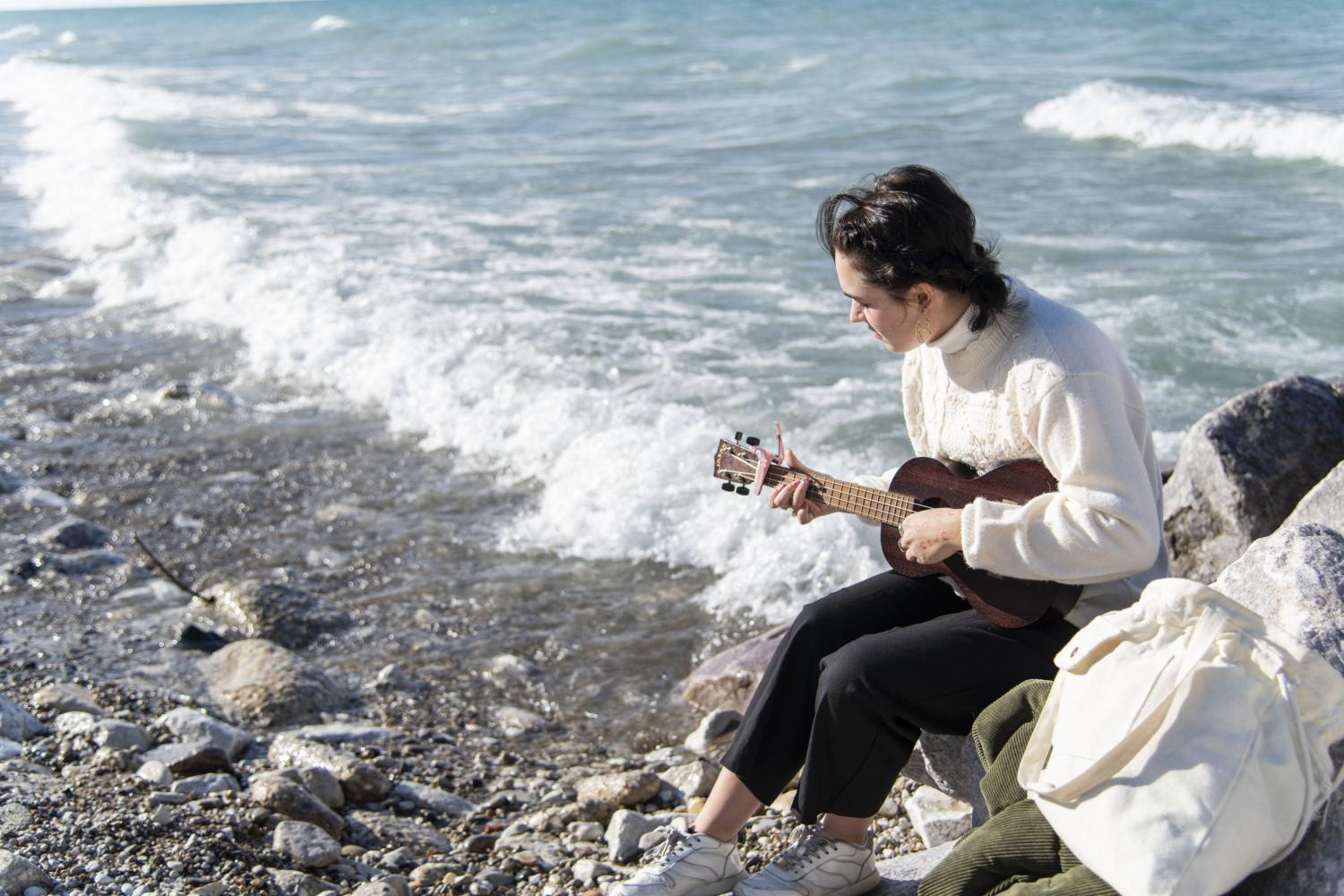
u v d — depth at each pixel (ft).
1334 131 55.16
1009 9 155.94
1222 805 7.06
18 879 10.30
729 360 30.50
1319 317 32.73
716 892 9.53
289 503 24.32
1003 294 8.86
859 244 8.84
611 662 18.60
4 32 303.48
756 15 168.35
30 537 22.44
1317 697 7.37
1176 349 30.96
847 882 9.45
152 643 18.52
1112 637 7.86
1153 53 102.68
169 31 238.48
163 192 54.19
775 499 10.32
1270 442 15.39
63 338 35.12
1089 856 7.36
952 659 8.87
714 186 52.70
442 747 16.01
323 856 12.08
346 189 55.26
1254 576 9.12
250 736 15.58
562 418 27.09
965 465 9.80
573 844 13.19
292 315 35.12
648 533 22.49
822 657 9.35
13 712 14.58
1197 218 44.52
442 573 21.48
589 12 197.57
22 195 57.67
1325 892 7.28
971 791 10.08
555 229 45.50
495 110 84.12
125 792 12.85
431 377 30.25
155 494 24.67
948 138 63.82
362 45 161.99
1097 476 8.57
